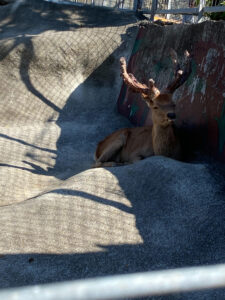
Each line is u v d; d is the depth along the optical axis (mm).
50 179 6309
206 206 4066
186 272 974
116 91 9242
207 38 5809
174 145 5293
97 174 4770
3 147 7211
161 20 9516
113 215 4102
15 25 11336
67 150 7348
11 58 9219
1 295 884
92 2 11633
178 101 6191
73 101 9141
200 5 7012
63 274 3414
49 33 9883
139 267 3453
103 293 893
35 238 3910
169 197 4238
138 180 4539
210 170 4668
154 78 7418
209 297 2980
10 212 4391
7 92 8922
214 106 5207
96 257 3596
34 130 8117
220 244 3650
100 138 7809
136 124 7754
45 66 9328
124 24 10039
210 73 5500
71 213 4191
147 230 3885
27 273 3447
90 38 9594
